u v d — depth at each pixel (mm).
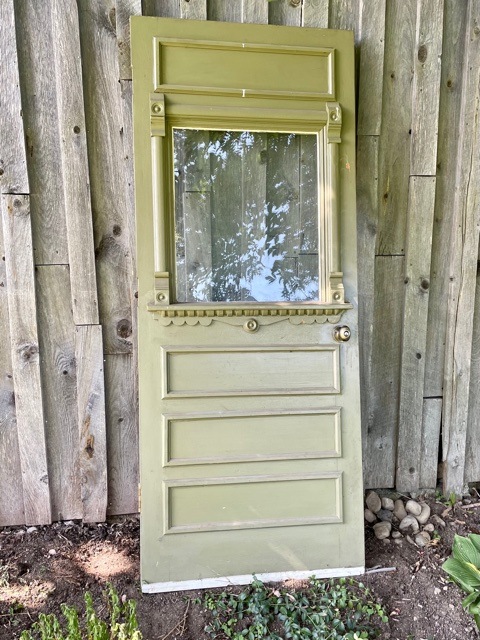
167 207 1784
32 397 1974
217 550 1770
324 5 1938
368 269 2105
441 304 2252
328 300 1869
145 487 1750
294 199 1919
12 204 1880
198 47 1775
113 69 1880
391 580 1810
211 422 1797
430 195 2127
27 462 1998
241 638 1504
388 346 2207
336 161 1859
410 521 2115
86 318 1970
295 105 1847
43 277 1947
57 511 2057
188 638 1537
